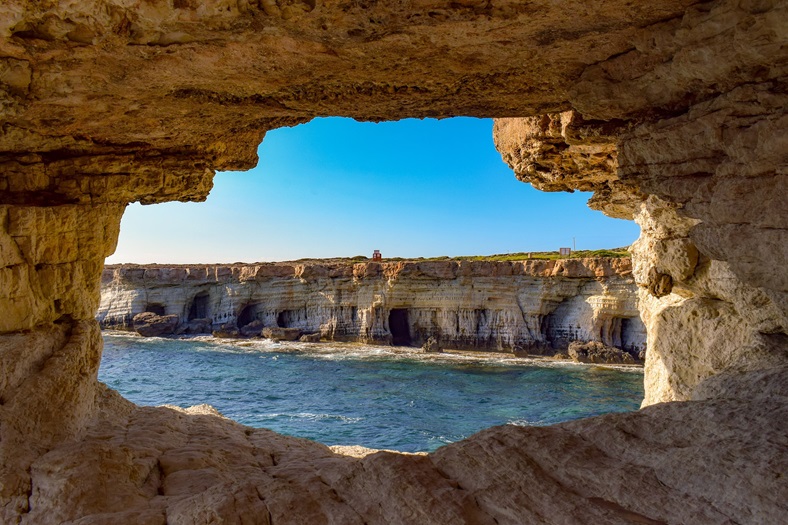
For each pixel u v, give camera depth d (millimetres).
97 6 7820
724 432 7668
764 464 6664
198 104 11625
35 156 13492
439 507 7316
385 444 35344
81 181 14109
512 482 7680
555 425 9234
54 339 13039
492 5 7887
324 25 8258
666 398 16688
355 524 7473
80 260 14125
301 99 11523
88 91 10406
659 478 7297
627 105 9914
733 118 8367
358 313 78688
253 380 56938
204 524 7723
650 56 8922
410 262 76062
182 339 81812
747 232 8352
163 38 8633
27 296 12430
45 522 8758
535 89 11016
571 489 7516
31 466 9898
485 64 9805
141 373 59812
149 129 13094
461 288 73312
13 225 12070
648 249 17594
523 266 71750
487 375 59250
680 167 9484
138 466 10359
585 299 69188
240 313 86062
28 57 9000
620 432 8438
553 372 60438
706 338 15453
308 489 8414
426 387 53906
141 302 87688
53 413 11281
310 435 37188
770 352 12172
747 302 13414
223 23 8141
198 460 11547
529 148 16672
